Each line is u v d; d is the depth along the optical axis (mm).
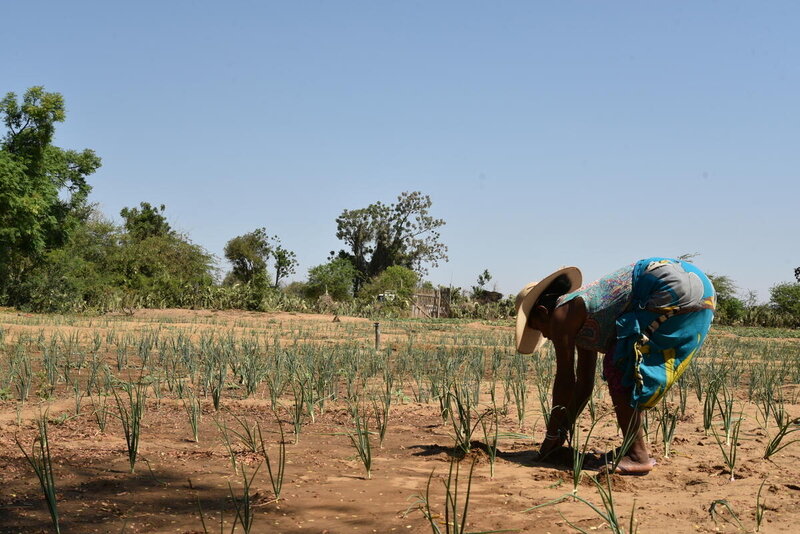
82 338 17422
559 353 5602
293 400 8945
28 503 4215
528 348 6117
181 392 8656
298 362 10789
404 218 97062
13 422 6941
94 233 49500
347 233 96750
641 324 5156
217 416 7723
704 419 7016
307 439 6621
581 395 5609
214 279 52500
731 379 12125
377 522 4012
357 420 5297
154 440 6312
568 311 5504
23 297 35312
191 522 3988
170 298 42969
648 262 5281
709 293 5246
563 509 4270
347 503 4383
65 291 34938
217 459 5613
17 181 35156
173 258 50219
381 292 56062
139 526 3889
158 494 4527
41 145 37719
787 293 52500
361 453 5137
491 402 9141
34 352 14109
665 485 4930
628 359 5207
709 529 3859
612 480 4938
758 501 4090
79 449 5781
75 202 40938
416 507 4293
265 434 6820
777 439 5801
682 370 5297
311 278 63781
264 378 10406
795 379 11820
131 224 66312
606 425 7148
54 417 7270
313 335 22016
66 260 37562
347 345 15289
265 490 4668
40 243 36750
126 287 44062
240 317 35562
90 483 4730
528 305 5840
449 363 11914
